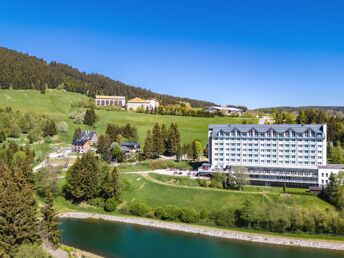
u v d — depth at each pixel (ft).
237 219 491.72
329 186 521.24
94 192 579.07
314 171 587.27
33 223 333.83
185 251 411.34
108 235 463.42
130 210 551.18
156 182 620.90
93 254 393.91
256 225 479.41
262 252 409.08
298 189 577.43
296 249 419.54
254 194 547.08
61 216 540.93
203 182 606.96
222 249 417.69
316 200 522.06
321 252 410.72
